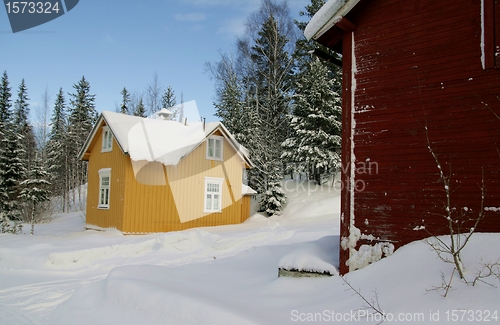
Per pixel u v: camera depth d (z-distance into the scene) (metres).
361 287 5.31
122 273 6.89
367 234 6.47
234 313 4.47
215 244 12.84
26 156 39.78
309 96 24.30
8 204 24.19
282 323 4.49
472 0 6.04
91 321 5.40
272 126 28.67
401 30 6.66
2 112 46.59
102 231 19.28
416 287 4.61
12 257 10.84
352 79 7.08
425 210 6.01
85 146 21.58
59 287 7.99
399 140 6.40
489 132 5.64
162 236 12.82
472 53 5.93
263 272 8.09
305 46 30.39
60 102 51.06
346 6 6.96
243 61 33.16
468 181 5.69
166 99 44.53
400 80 6.55
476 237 5.19
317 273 6.56
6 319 5.89
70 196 40.53
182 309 4.88
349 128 6.96
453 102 5.98
